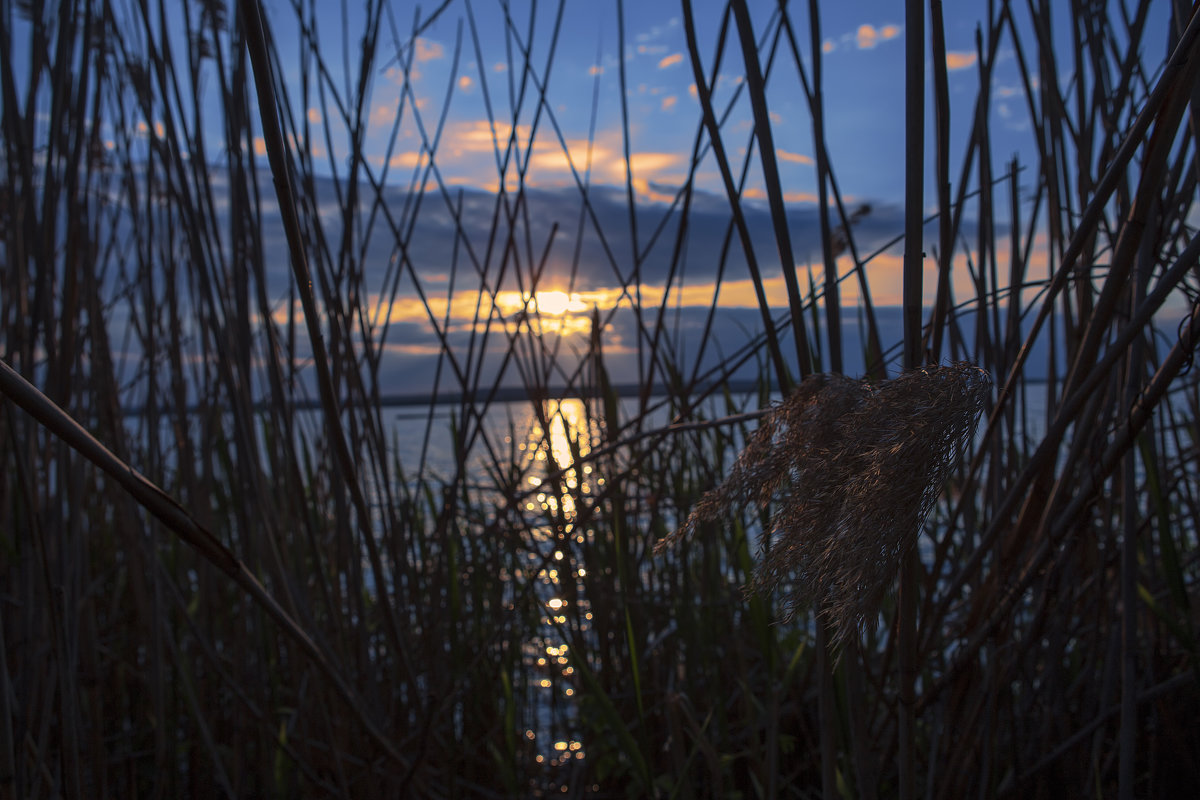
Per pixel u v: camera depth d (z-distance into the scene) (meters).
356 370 1.82
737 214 1.07
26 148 1.47
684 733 2.14
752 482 0.94
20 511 1.51
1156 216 1.22
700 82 1.08
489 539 2.33
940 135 0.95
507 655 2.34
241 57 1.74
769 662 1.57
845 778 1.45
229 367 1.62
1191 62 0.86
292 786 2.21
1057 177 1.49
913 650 1.02
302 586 2.02
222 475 2.53
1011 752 1.64
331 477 1.77
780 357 1.06
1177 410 2.18
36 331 1.45
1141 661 1.93
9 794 1.29
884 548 0.70
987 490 1.67
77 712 1.46
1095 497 1.10
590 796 2.36
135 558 2.07
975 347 1.62
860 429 0.80
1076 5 1.51
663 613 2.42
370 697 1.80
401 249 1.80
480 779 2.49
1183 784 1.78
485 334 1.84
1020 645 1.46
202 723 1.83
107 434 2.09
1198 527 2.01
